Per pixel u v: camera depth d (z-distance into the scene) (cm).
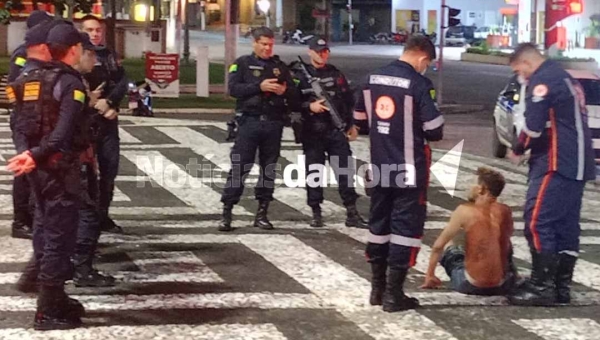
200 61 2548
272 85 875
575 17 4572
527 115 667
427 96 634
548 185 671
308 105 908
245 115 896
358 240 888
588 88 1429
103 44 797
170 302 671
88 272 706
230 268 773
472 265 697
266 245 859
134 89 2072
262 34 877
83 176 688
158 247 845
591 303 693
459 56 5397
